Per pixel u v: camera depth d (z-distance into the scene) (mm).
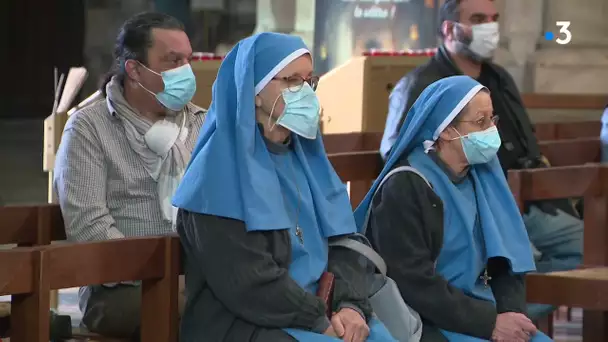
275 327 4992
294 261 5285
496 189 6227
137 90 6117
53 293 8586
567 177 6773
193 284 5203
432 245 5895
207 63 9766
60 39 22797
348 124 10156
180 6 17750
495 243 5973
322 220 5441
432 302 5738
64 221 5879
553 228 7984
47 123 8547
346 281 5414
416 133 6094
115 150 5977
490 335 5785
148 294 5164
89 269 4797
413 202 5863
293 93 5289
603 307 5965
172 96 6109
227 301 5020
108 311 5719
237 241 4988
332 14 15164
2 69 23000
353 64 10047
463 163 6070
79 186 5836
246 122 5094
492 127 6023
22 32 22859
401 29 14797
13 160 18547
